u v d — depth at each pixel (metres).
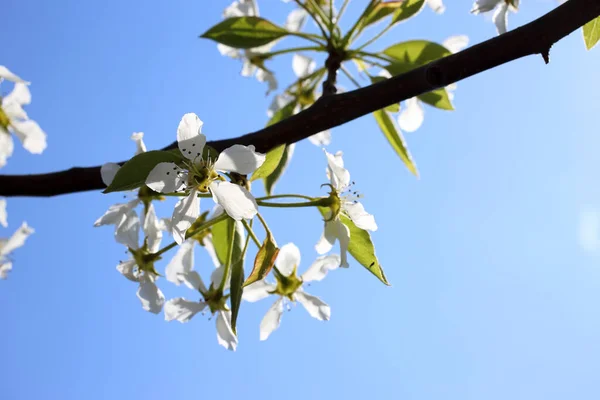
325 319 0.37
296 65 0.47
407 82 0.31
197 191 0.31
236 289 0.33
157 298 0.36
